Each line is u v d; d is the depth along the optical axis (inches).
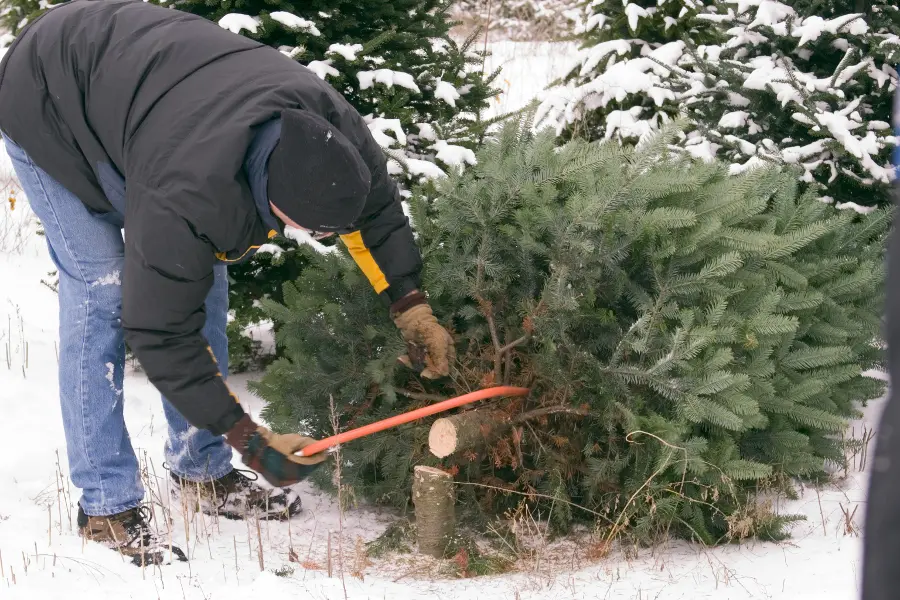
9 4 178.9
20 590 93.3
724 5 185.5
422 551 113.0
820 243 141.8
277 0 160.1
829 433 132.4
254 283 173.5
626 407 112.0
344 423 125.0
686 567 106.4
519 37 446.6
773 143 164.6
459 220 118.6
